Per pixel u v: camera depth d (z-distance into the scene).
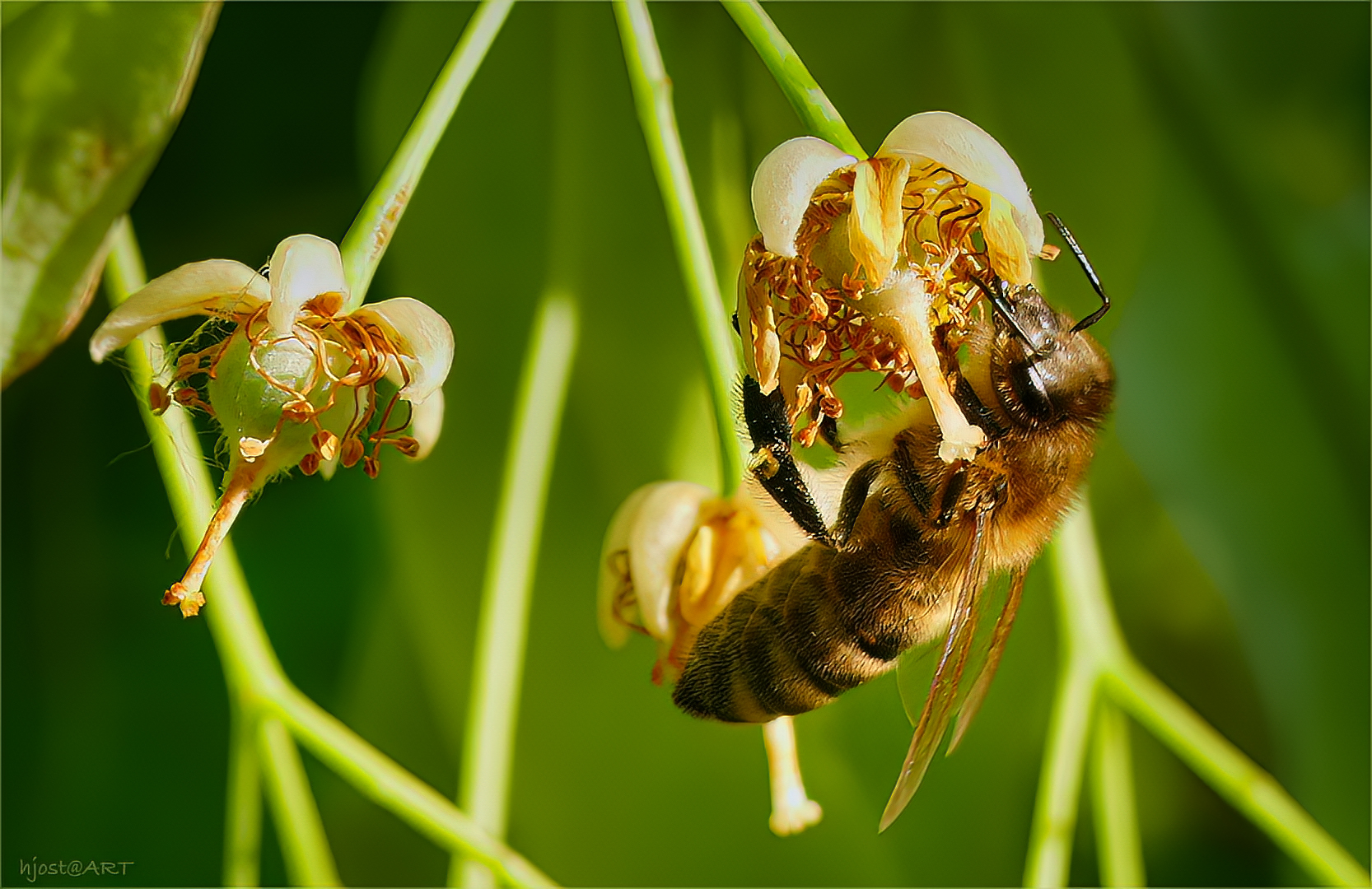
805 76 0.10
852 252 0.10
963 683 0.11
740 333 0.11
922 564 0.11
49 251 0.11
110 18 0.11
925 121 0.10
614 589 0.11
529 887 0.11
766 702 0.11
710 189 0.12
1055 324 0.11
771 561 0.11
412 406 0.11
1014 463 0.11
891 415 0.12
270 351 0.10
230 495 0.10
